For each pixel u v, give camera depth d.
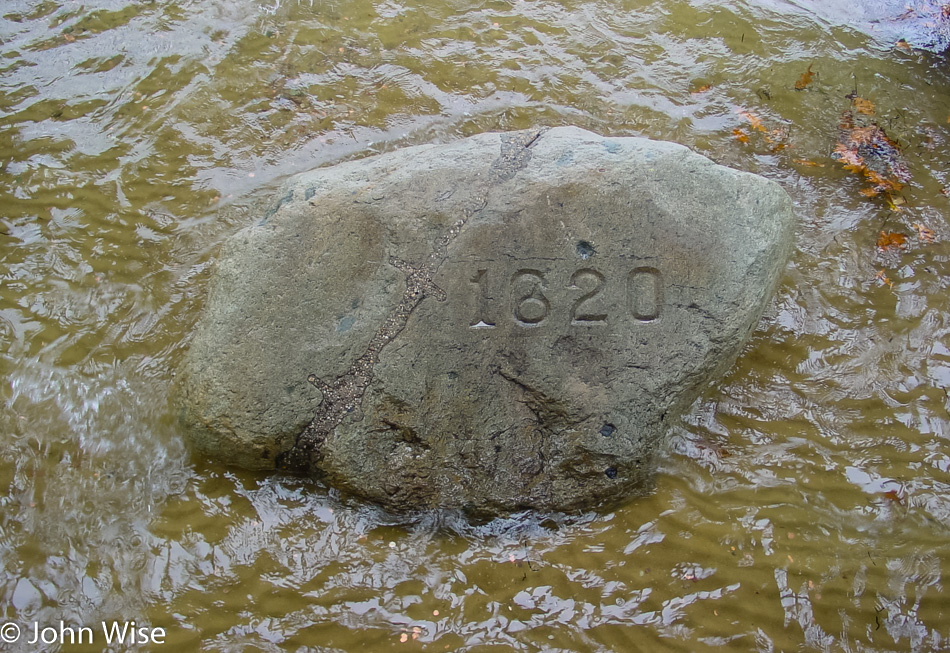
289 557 3.67
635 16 4.98
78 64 4.74
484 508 3.73
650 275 3.70
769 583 3.63
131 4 4.95
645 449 3.72
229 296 3.69
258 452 3.70
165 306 4.09
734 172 3.75
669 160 3.73
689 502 3.76
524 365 3.70
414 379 3.69
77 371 3.95
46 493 3.74
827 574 3.65
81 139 4.51
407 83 4.69
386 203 3.73
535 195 3.71
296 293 3.69
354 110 4.60
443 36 4.86
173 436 3.81
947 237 4.27
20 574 3.62
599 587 3.64
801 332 4.07
